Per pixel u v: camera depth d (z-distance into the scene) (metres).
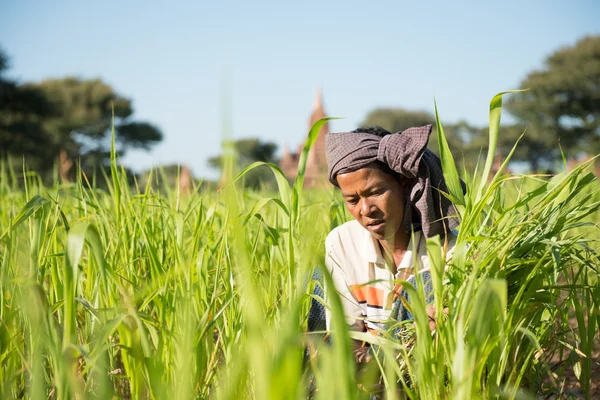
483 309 1.51
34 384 1.38
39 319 1.46
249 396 1.74
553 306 2.14
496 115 1.99
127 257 2.55
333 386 1.23
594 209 2.08
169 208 2.81
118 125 52.81
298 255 2.20
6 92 41.88
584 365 2.24
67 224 2.22
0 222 3.38
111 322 1.52
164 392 1.58
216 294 2.09
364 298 2.55
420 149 2.22
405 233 2.51
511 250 2.09
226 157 0.92
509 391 1.87
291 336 1.10
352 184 2.32
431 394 1.62
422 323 1.57
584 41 51.12
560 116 49.28
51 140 43.78
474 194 2.34
